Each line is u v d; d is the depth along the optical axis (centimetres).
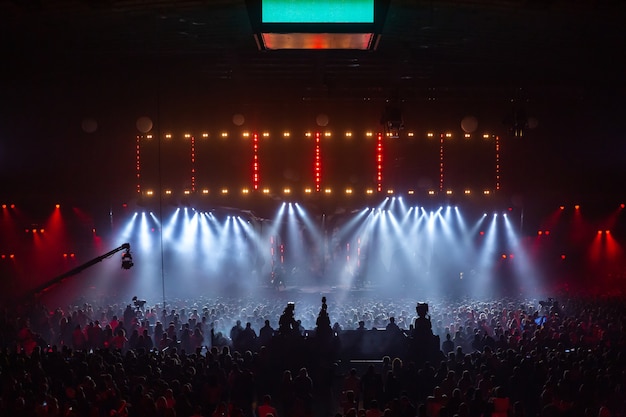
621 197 3878
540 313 2814
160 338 2381
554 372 1659
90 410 1409
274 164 3916
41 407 1357
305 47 1305
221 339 2241
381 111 3878
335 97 3634
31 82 3256
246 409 1717
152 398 1401
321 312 2155
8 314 2641
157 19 2395
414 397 1739
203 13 2341
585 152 3853
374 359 2212
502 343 2120
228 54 2886
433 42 2758
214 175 3922
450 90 3516
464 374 1606
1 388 1562
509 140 3859
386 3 1187
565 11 2239
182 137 3922
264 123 3912
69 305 3469
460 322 2662
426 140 3869
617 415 1467
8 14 2233
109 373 1652
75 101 3691
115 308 3089
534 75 3328
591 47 2673
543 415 1370
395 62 3072
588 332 2258
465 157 3869
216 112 3909
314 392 2058
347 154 3906
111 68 3147
